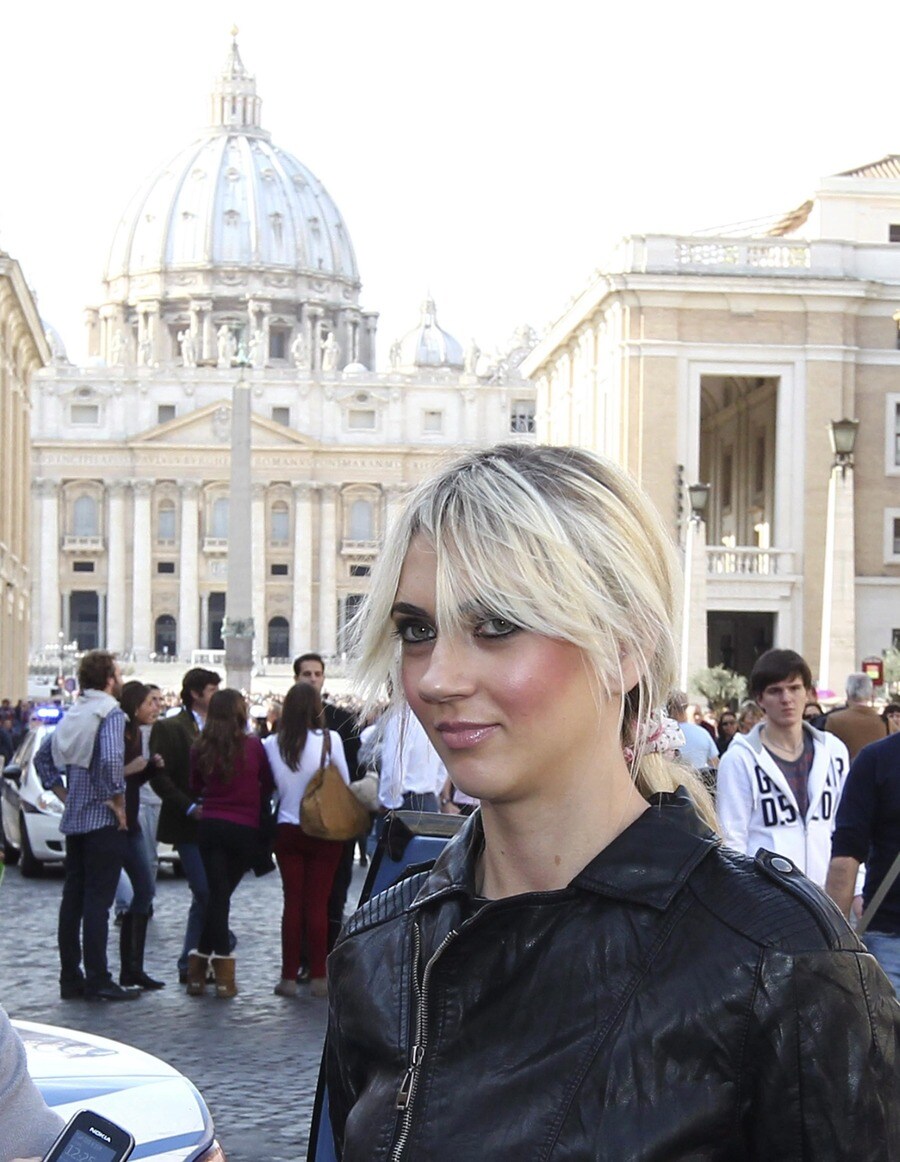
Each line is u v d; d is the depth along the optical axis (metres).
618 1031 2.29
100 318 173.88
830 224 51.56
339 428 134.00
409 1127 2.35
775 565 49.06
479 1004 2.38
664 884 2.34
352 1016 2.54
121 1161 2.79
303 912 12.72
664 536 2.52
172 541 132.00
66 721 12.34
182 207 169.50
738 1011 2.27
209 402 133.00
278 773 12.58
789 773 8.31
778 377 49.25
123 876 12.88
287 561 132.75
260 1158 7.88
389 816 5.07
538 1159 2.26
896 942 7.19
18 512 59.22
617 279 48.38
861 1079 2.27
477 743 2.40
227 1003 12.27
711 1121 2.26
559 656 2.40
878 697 31.70
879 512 49.25
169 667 117.94
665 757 2.69
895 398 49.44
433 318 172.12
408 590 2.46
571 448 2.54
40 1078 4.25
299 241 169.88
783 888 2.36
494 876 2.52
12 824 21.66
